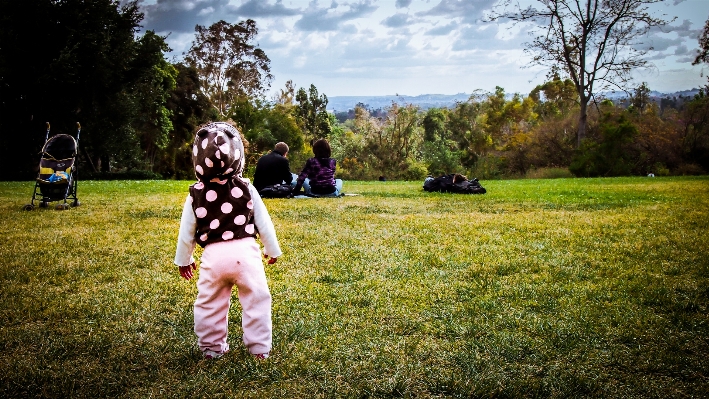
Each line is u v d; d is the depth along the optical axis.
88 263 5.51
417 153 53.19
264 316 3.15
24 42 28.81
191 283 4.82
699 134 34.97
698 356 3.28
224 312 3.19
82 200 12.06
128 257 5.84
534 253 6.25
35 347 3.31
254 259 3.17
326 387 2.82
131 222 8.41
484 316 3.98
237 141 3.20
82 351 3.27
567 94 57.00
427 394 2.78
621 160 33.59
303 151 55.94
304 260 5.78
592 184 20.77
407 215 9.66
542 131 41.28
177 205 11.03
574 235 7.49
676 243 6.88
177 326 3.73
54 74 28.34
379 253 6.18
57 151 10.38
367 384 2.85
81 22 29.45
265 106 56.75
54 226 7.94
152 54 34.25
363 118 53.25
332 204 11.42
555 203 12.09
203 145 3.08
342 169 51.03
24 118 30.23
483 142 62.84
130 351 3.27
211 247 3.13
